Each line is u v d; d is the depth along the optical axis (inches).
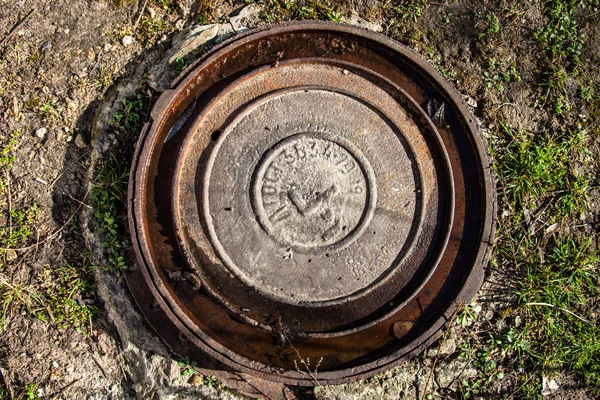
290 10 70.5
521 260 71.4
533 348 71.1
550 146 72.1
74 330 68.6
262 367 61.3
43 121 69.6
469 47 72.5
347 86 64.7
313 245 63.0
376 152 64.3
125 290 67.5
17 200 69.4
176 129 63.3
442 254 63.7
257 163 63.2
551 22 73.4
